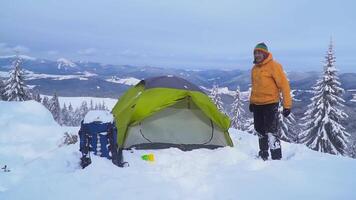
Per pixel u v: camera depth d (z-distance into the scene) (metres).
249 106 7.23
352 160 6.37
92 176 5.24
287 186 4.84
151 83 7.98
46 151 7.39
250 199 4.41
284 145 8.43
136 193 4.59
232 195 4.55
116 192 4.63
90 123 6.12
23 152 7.18
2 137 8.07
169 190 4.71
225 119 7.68
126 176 5.33
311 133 24.31
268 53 6.86
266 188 4.76
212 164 6.29
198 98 7.50
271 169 5.59
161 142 7.44
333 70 23.72
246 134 9.96
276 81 6.70
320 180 5.08
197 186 4.91
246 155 6.84
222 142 7.77
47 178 5.14
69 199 4.43
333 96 23.62
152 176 5.39
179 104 7.67
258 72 6.92
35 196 4.51
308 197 4.45
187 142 7.56
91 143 6.22
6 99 32.91
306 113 24.69
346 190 4.70
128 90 9.65
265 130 6.88
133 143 7.29
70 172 5.66
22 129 8.66
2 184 5.18
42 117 9.97
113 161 5.98
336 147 23.66
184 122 7.64
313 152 7.55
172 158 6.59
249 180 5.08
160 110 7.55
